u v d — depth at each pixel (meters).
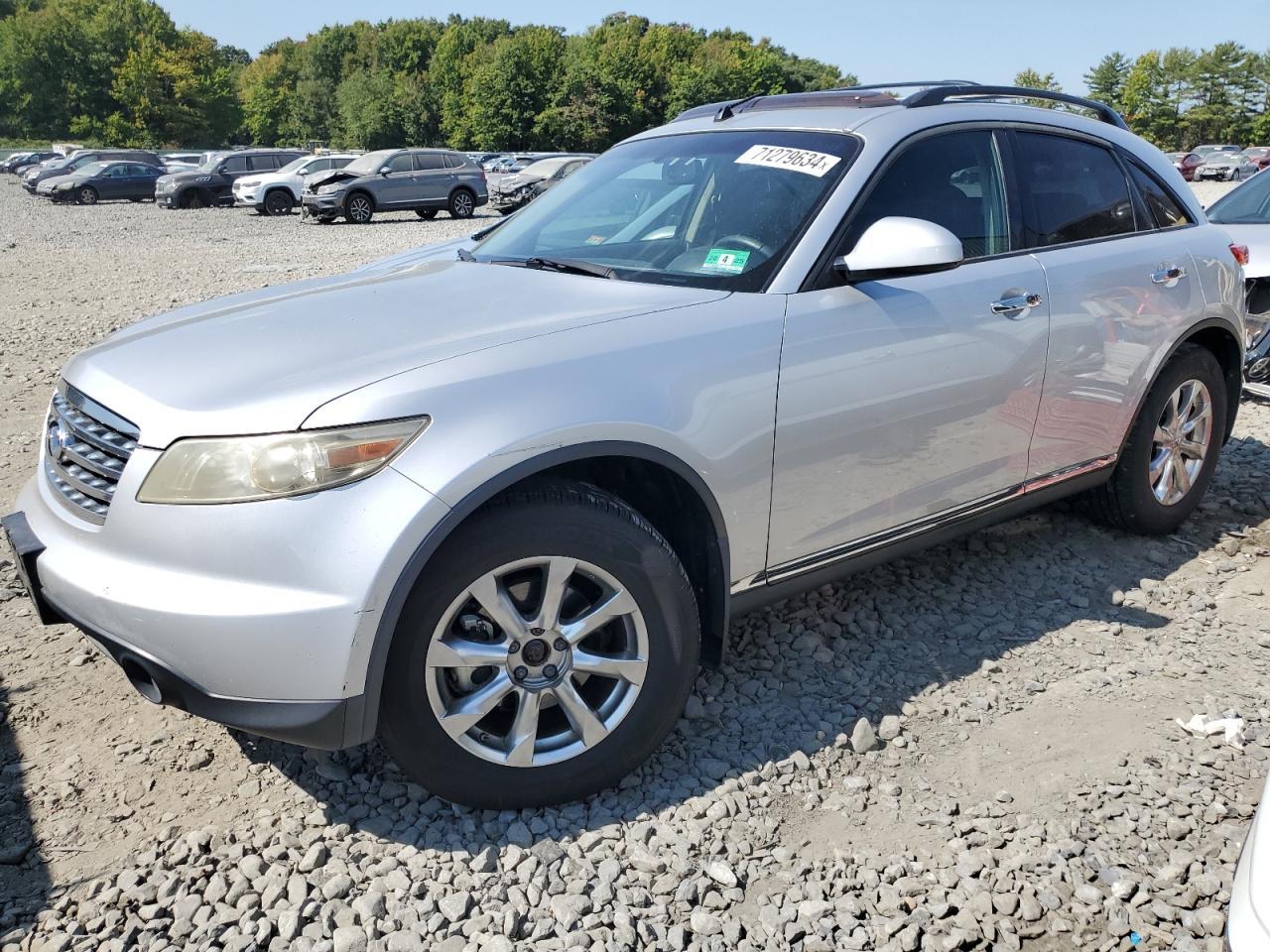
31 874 2.41
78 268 14.93
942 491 3.30
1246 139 102.00
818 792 2.70
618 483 2.82
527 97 81.88
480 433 2.33
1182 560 4.15
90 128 88.44
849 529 3.08
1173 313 3.94
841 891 2.36
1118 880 2.38
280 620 2.22
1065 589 3.87
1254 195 6.82
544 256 3.39
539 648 2.50
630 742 2.62
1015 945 2.21
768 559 2.91
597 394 2.48
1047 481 3.70
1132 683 3.22
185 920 2.25
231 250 17.50
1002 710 3.08
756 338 2.76
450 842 2.49
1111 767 2.79
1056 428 3.62
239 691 2.28
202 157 43.28
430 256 5.43
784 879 2.40
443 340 2.58
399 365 2.42
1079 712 3.06
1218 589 3.89
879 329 2.99
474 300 2.94
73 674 3.28
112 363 2.71
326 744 2.30
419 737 2.40
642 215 3.41
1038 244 3.57
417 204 25.08
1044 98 3.85
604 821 2.58
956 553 4.19
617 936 2.22
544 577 2.46
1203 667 3.30
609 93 84.50
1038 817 2.59
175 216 26.70
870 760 2.84
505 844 2.49
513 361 2.46
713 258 3.05
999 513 3.58
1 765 2.81
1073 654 3.41
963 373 3.21
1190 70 101.69
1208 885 2.33
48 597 2.58
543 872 2.39
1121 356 3.76
